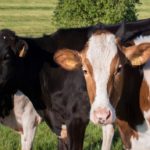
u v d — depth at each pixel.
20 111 11.22
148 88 9.13
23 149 11.34
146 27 10.67
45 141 12.27
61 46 11.01
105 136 11.73
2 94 11.05
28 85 11.00
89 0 27.75
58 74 10.70
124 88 8.95
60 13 28.91
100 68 7.97
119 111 9.06
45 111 11.05
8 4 77.62
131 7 28.42
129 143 9.38
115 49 8.10
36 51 11.08
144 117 9.16
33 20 55.47
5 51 10.59
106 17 27.64
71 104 10.51
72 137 10.55
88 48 8.18
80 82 10.41
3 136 12.70
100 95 7.85
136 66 8.79
